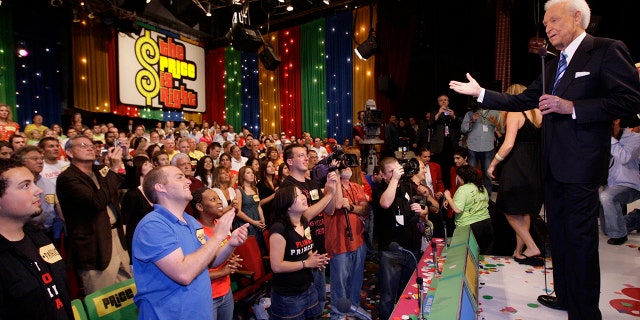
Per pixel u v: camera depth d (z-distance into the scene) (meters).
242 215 4.80
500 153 3.68
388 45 11.55
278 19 13.77
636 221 4.61
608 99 1.81
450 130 7.28
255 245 3.99
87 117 11.46
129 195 3.71
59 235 4.15
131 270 3.63
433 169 6.17
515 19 9.95
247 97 14.43
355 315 3.30
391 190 3.10
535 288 3.08
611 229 4.19
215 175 5.04
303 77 13.32
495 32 10.18
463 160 5.75
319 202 2.97
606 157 1.93
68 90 11.01
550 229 2.24
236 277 3.64
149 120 13.04
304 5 10.21
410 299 2.60
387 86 10.93
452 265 2.42
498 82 6.43
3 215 1.72
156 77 12.95
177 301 1.81
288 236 2.72
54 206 4.06
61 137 8.22
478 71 10.50
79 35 10.88
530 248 3.70
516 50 9.98
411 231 3.24
